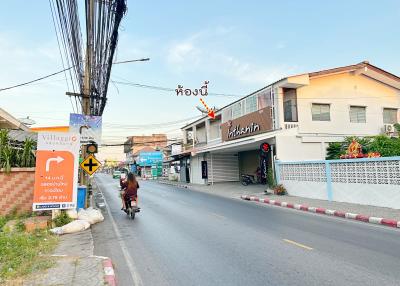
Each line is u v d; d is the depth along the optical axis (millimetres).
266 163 25469
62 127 22203
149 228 10062
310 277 5324
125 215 13109
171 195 21734
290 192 18031
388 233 8711
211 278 5438
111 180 55344
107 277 5289
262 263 6160
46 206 10336
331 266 5863
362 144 19469
